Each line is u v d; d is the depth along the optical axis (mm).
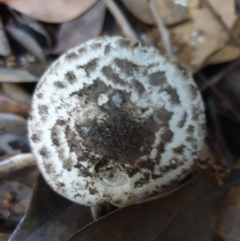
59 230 126
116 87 103
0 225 148
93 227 107
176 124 104
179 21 133
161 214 109
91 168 105
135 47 105
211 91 143
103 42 106
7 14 138
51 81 108
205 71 142
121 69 103
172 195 109
